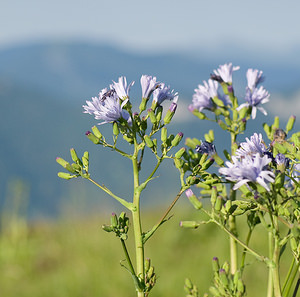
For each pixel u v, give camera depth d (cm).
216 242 988
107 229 258
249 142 255
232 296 251
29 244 1195
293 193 266
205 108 317
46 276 1050
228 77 321
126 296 938
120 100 281
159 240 1095
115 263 1013
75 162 281
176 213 1228
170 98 288
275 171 247
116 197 266
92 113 280
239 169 233
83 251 1079
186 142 286
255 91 312
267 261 238
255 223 290
